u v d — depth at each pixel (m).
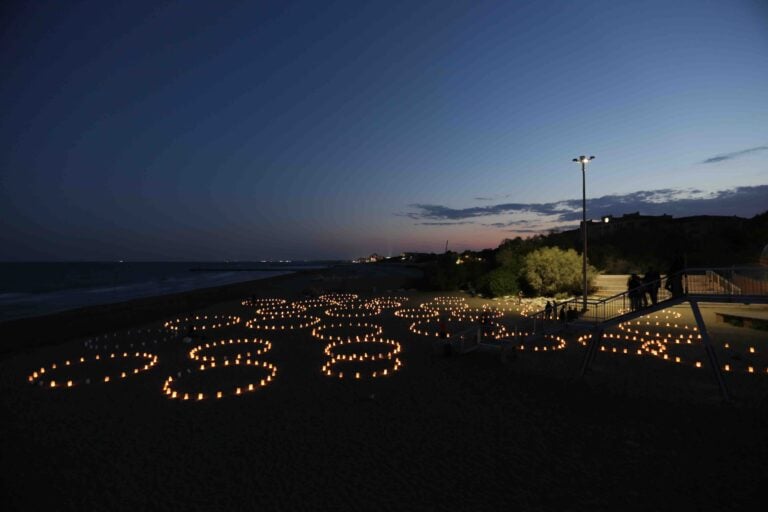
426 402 11.77
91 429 10.20
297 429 10.02
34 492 7.36
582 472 7.74
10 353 19.33
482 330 21.59
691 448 8.61
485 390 12.73
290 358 17.80
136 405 11.96
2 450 9.09
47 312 38.16
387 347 19.88
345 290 55.78
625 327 22.64
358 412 11.11
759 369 14.28
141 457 8.64
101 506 6.89
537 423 10.09
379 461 8.31
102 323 28.41
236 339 22.58
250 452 8.80
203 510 6.72
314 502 6.90
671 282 13.60
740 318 22.62
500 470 7.87
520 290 41.41
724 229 59.78
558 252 39.28
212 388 13.53
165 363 17.14
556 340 19.78
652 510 6.52
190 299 45.25
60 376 15.28
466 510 6.61
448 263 58.09
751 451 8.40
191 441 9.41
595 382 13.24
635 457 8.27
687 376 13.66
